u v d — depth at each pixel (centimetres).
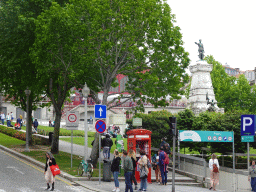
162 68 2164
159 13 2127
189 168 2184
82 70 2017
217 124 2597
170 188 1655
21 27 2236
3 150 2716
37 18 2166
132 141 1784
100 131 1647
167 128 2678
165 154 1775
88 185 1570
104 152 2203
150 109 6512
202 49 5619
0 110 6322
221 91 6197
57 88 2581
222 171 2341
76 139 3869
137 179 1777
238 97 6394
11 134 3775
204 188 1853
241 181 2198
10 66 2334
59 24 1973
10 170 1806
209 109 5166
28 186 1430
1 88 2930
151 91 2138
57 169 1375
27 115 2616
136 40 2102
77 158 2386
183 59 2238
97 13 1977
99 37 2028
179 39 2172
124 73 2297
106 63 2214
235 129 2547
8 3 2322
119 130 4609
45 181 1570
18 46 2347
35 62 2091
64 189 1424
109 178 1728
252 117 2100
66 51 2083
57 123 2577
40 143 3169
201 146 2666
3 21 2298
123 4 2030
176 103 6838
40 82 2320
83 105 6347
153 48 2189
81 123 5866
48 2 2350
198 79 5491
